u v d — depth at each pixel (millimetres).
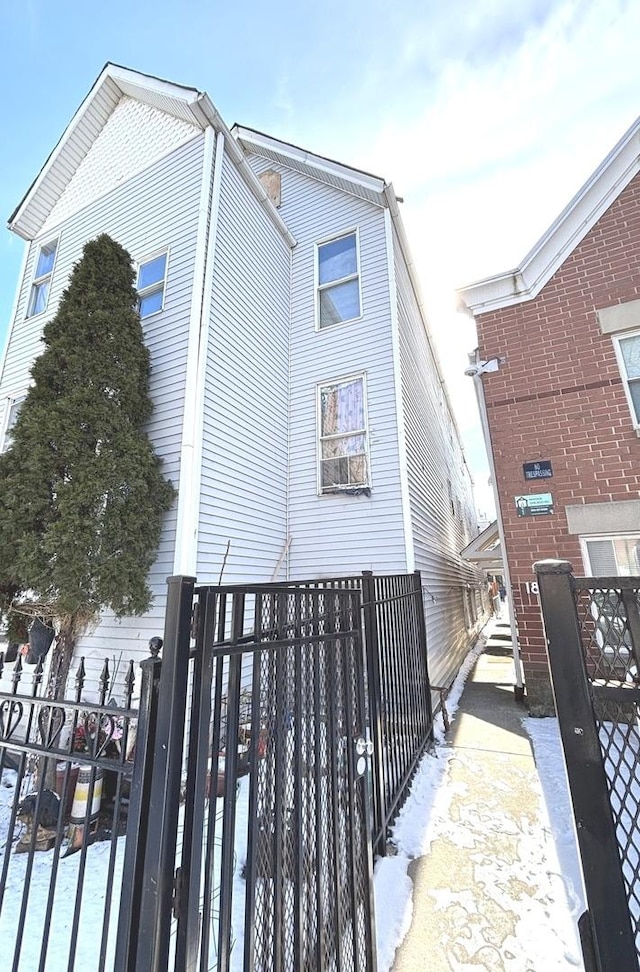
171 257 5922
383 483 6340
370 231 7555
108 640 4691
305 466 6992
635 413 5258
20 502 4082
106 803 2996
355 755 2160
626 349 5457
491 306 6266
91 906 2334
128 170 7137
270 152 8727
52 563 3953
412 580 4875
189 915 1130
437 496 9344
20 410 4469
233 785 1353
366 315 7168
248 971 1251
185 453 4859
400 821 3102
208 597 1359
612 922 1159
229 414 5664
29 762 3600
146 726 1225
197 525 4789
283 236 8070
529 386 5844
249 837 1364
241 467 5801
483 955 2006
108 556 4137
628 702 1271
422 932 2137
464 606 11820
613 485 5203
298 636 1784
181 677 1213
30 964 1936
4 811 3295
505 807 3254
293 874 1541
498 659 9906
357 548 6277
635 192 5703
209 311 5496
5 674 4613
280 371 7270
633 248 5594
